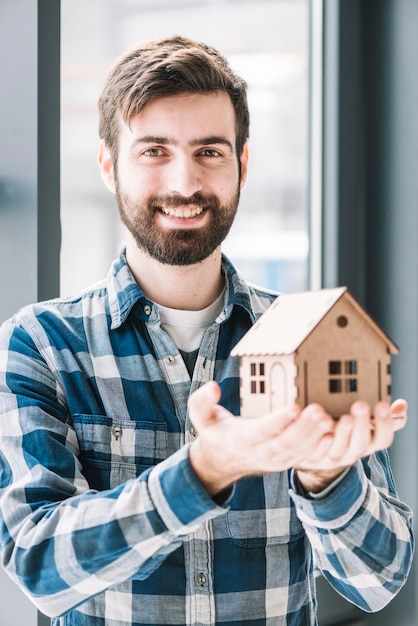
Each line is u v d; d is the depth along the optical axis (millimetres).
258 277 2250
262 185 2250
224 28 2127
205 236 1108
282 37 2229
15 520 983
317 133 2266
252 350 875
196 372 1155
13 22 1500
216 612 1099
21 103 1499
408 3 2217
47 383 1106
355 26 2270
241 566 1113
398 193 2254
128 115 1089
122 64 1134
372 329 866
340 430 773
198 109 1081
